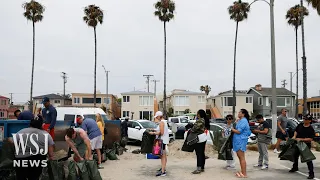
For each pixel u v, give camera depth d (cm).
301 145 921
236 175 946
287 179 901
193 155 1350
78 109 1565
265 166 1050
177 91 6850
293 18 4606
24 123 791
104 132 1234
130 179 912
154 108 6500
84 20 4519
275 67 1689
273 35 1705
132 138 1981
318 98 7131
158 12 4631
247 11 4441
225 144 1004
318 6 2116
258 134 1064
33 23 4400
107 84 6350
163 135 952
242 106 6456
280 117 1420
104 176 954
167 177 938
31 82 4462
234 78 4622
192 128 991
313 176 902
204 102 6594
